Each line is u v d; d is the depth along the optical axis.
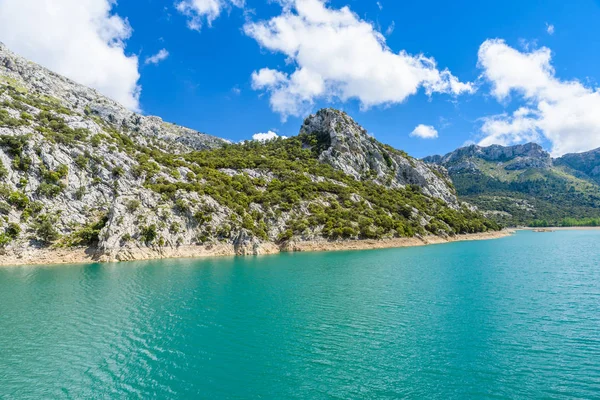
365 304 47.38
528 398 24.28
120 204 95.06
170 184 109.81
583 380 26.44
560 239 165.75
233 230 106.75
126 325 39.50
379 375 27.86
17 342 34.72
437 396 24.75
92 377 28.03
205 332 37.44
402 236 135.50
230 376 28.11
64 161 100.06
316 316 42.50
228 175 142.62
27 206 87.62
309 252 110.94
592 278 62.97
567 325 38.03
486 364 29.30
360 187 169.25
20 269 74.38
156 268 77.38
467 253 106.62
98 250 87.00
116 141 128.12
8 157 91.31
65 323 40.12
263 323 40.03
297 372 28.56
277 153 196.62
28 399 24.95
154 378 27.91
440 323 39.44
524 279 62.88
